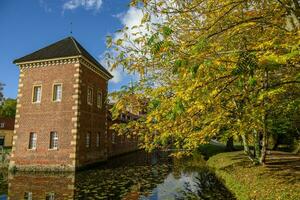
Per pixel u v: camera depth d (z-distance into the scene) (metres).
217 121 6.52
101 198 14.34
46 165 26.78
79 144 27.09
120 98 6.19
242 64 4.21
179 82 4.82
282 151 27.52
